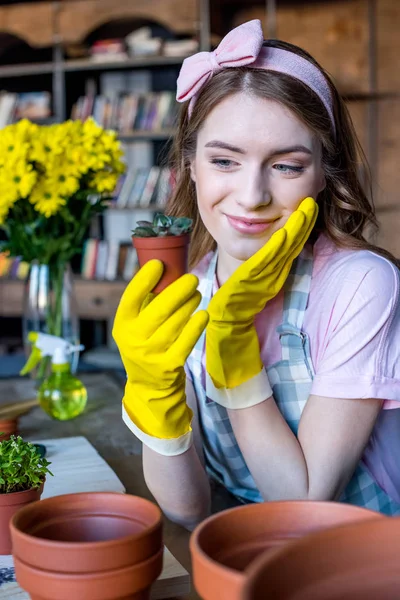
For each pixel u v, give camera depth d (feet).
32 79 16.15
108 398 5.56
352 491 3.47
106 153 5.51
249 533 1.75
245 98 2.94
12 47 16.15
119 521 1.96
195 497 2.99
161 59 14.24
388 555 1.39
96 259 14.94
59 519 1.95
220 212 3.10
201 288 3.84
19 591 2.29
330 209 3.54
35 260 5.66
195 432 3.59
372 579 1.37
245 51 2.94
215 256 3.84
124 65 14.64
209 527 1.67
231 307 2.76
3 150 5.25
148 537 1.74
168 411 2.64
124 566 1.70
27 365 5.69
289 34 15.23
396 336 3.18
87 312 14.75
